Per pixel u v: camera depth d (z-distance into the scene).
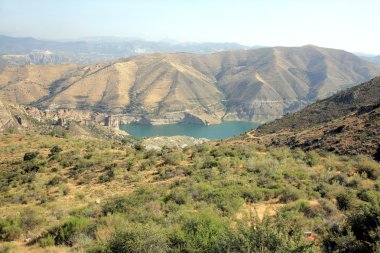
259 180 23.47
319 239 10.23
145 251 8.83
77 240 12.75
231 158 36.66
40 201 28.19
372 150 38.31
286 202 17.86
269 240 7.68
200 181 25.69
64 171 42.62
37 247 12.98
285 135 80.00
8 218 16.62
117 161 45.19
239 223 8.51
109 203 18.66
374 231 8.94
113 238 9.35
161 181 30.50
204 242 8.92
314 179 23.75
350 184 22.12
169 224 13.20
